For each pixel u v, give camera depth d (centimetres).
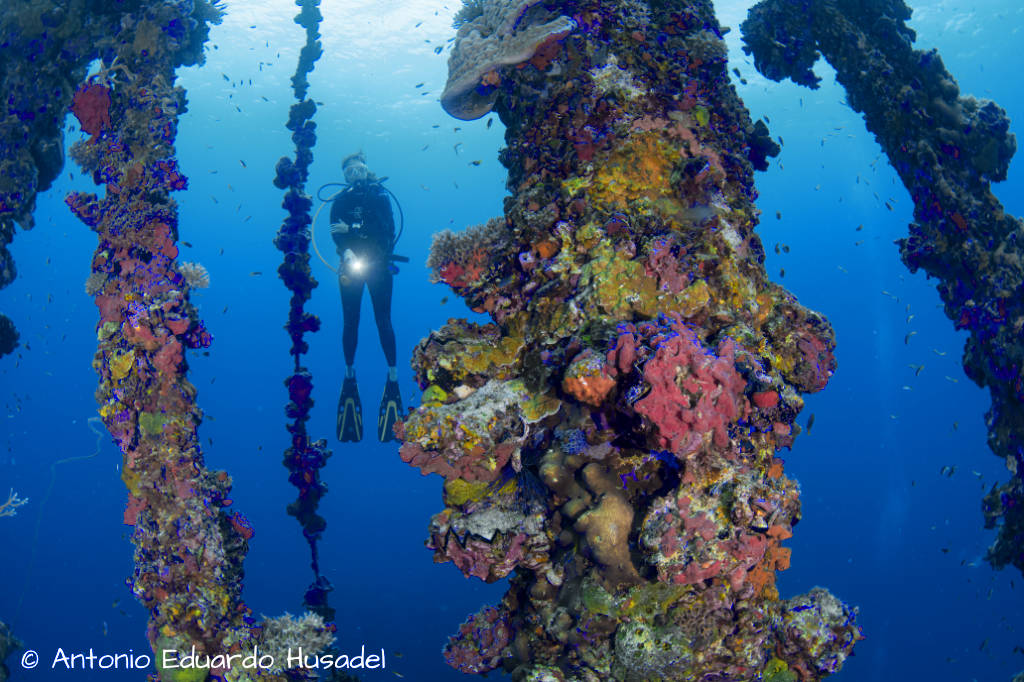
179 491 389
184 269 424
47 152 495
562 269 313
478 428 276
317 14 600
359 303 890
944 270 443
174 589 385
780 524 287
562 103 339
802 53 483
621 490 282
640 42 343
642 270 299
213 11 516
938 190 424
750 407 269
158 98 440
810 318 343
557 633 288
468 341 316
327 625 416
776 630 288
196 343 420
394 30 1900
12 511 581
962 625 1659
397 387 851
